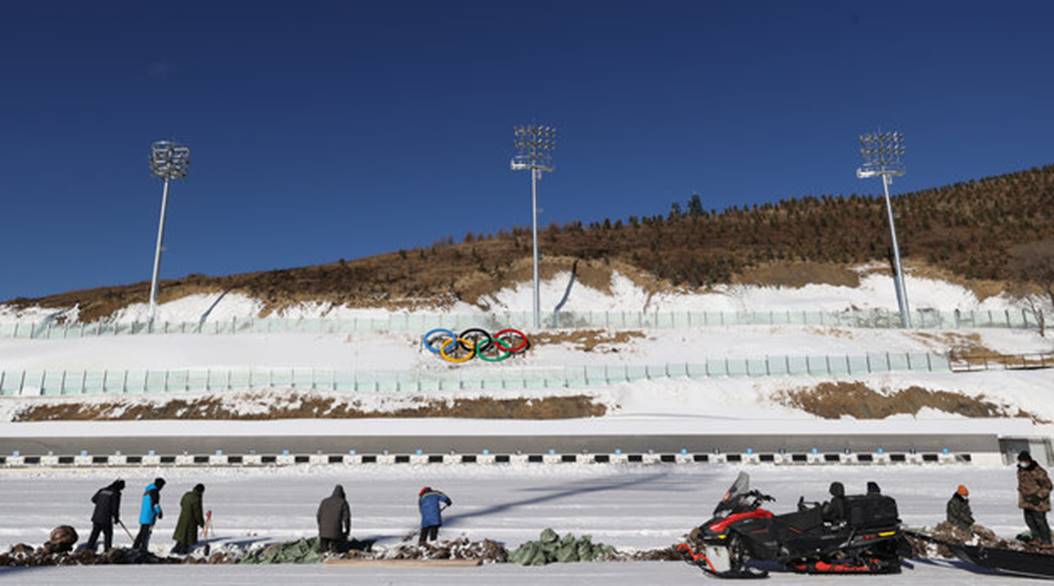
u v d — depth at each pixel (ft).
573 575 34.91
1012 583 31.81
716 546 34.27
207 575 36.01
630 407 131.64
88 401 133.69
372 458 107.04
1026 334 180.65
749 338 181.16
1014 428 108.58
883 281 241.55
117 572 37.17
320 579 34.58
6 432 110.93
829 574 34.30
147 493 45.96
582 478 91.35
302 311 227.61
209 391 139.44
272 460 107.14
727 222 322.96
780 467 98.94
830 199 346.74
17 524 57.88
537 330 189.88
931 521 53.93
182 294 242.17
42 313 236.84
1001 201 310.24
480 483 86.48
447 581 33.63
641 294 247.29
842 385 132.87
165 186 205.67
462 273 256.93
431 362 172.55
